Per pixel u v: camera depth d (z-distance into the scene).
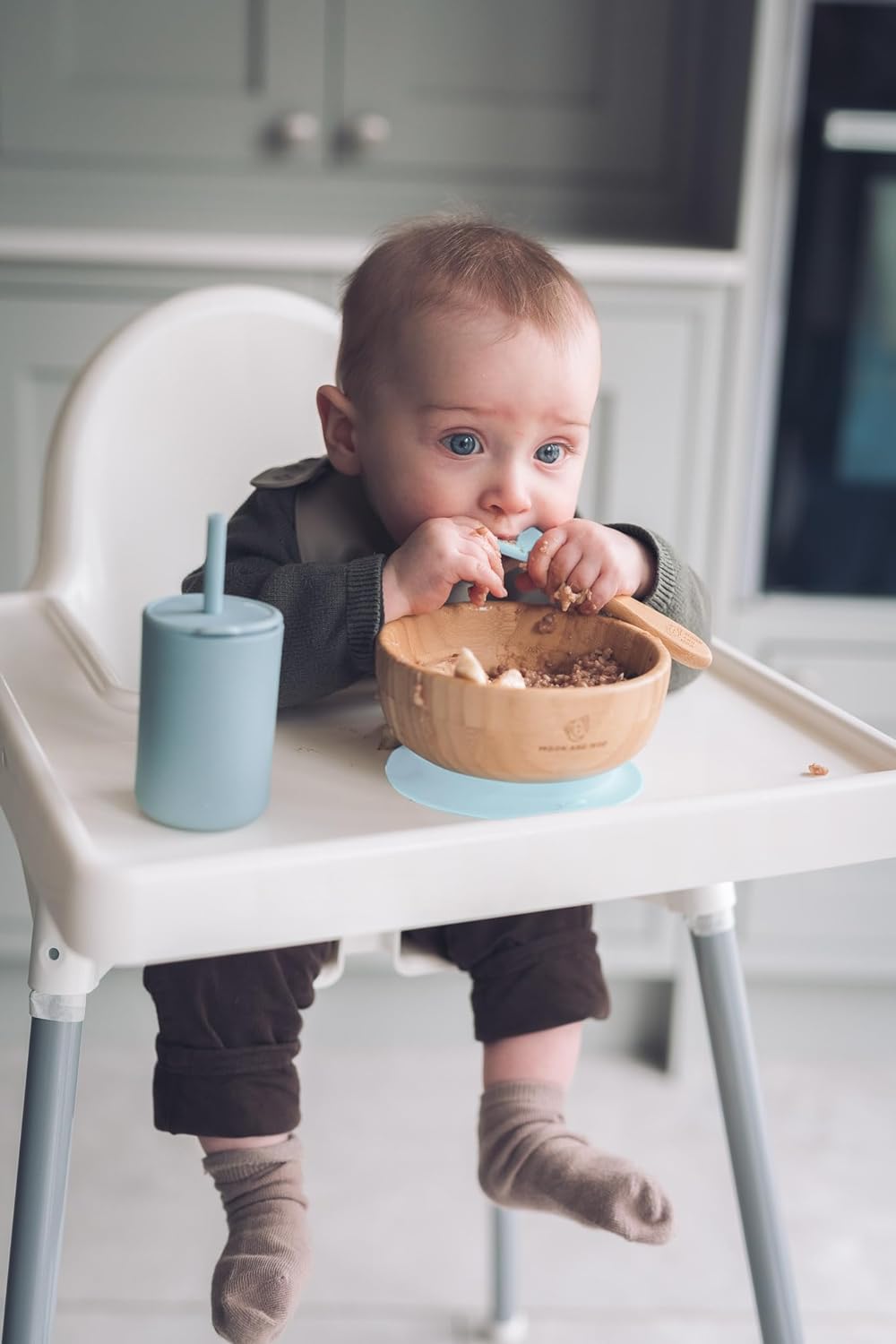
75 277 1.49
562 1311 1.35
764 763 0.69
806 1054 1.83
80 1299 1.33
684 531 1.61
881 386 1.60
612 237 1.69
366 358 0.80
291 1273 0.76
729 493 1.61
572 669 0.71
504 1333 1.30
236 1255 0.77
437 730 0.60
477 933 0.88
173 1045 0.81
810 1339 1.32
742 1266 1.42
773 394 1.59
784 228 1.53
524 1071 0.88
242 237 1.51
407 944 0.89
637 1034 1.82
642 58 1.74
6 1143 1.53
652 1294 1.38
